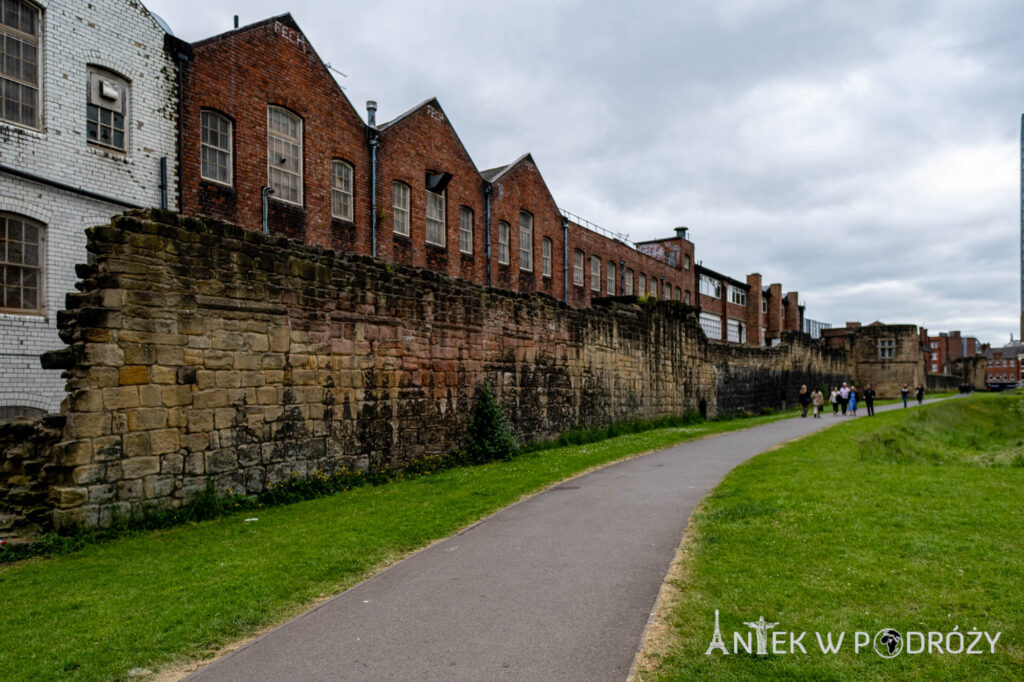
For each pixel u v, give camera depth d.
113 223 9.41
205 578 6.99
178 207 17.30
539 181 34.75
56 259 14.57
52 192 14.59
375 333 14.08
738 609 5.68
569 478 13.63
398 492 12.17
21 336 13.88
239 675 4.89
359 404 13.54
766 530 8.11
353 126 23.20
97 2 15.65
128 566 7.49
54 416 8.92
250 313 11.23
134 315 9.48
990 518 8.43
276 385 11.66
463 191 28.97
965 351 140.12
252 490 11.07
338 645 5.38
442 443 16.03
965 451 27.58
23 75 14.40
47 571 7.38
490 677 4.73
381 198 24.28
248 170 19.27
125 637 5.51
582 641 5.29
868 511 8.92
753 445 20.02
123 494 9.17
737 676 4.54
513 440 17.53
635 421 26.69
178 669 5.05
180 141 17.41
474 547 8.25
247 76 19.34
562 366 21.58
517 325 19.27
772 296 67.56
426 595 6.52
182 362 10.08
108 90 15.70
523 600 6.28
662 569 7.09
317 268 12.66
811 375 53.28
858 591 5.95
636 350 27.11
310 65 21.50
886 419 31.42
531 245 34.09
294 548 8.11
